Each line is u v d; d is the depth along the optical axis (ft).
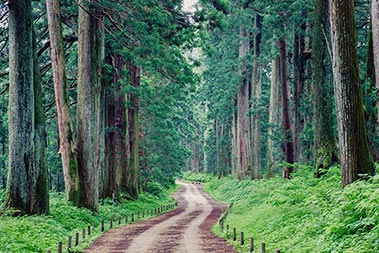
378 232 28.63
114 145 109.40
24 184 60.90
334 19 42.63
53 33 73.56
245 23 128.77
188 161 422.41
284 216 54.24
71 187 77.77
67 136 76.64
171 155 192.24
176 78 90.53
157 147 177.78
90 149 79.66
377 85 48.57
